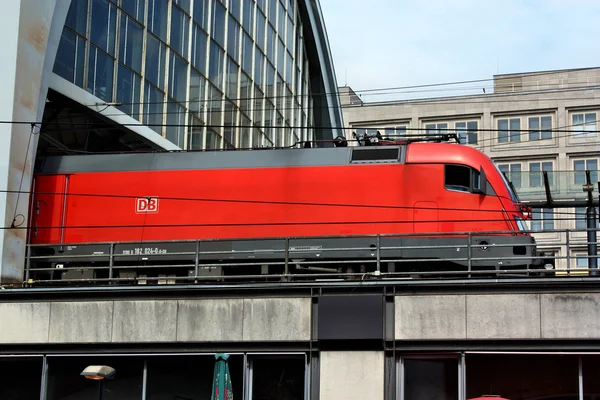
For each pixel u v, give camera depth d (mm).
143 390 20828
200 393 20609
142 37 32406
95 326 21234
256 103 43031
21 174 24297
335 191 24672
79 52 28578
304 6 49812
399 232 24031
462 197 24016
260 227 24938
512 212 23969
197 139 36281
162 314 21000
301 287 20438
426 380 19609
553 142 61594
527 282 19453
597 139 60906
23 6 24625
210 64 38031
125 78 31109
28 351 21438
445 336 19562
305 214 24719
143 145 33031
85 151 27875
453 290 19797
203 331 20688
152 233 25484
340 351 19891
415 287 19953
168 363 20953
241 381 20422
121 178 26000
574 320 19125
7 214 23641
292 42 48781
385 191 24375
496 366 19469
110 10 30438
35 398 21266
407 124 65062
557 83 66125
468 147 24688
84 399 21078
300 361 20328
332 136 52719
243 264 21797
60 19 26547
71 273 25812
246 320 20547
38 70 25203
